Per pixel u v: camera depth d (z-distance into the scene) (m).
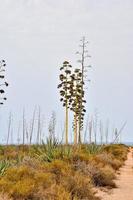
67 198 13.45
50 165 19.36
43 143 26.34
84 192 16.05
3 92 35.03
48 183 15.05
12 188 13.12
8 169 16.64
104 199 16.95
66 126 54.41
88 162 24.11
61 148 25.53
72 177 16.84
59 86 56.56
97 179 20.77
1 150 37.59
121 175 26.80
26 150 39.31
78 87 55.62
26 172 16.33
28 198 13.06
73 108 56.78
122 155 45.44
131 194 18.77
